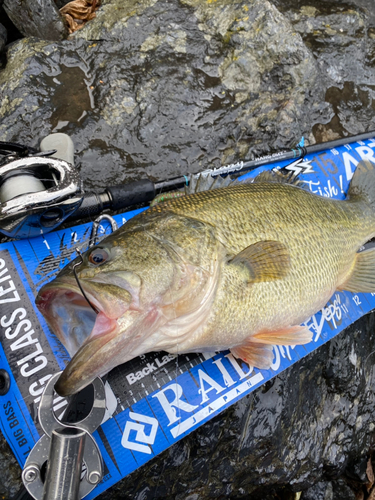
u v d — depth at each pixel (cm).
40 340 33
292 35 50
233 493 39
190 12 50
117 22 48
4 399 31
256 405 38
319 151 48
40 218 32
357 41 59
